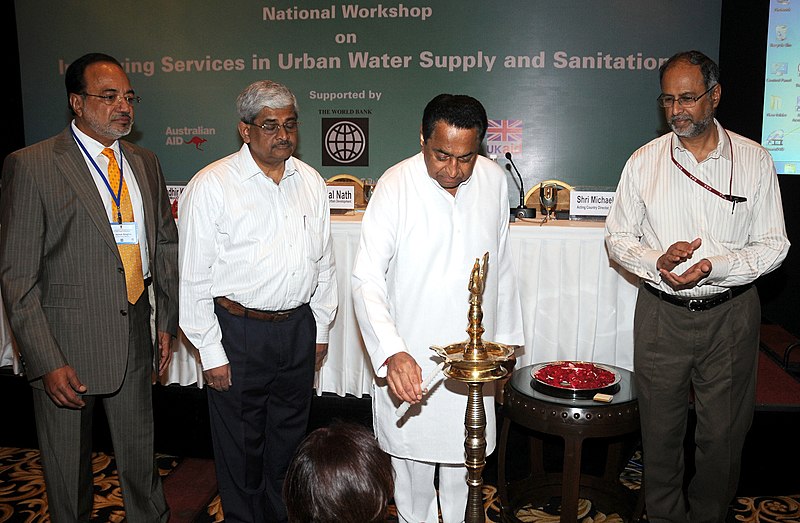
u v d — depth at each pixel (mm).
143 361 2205
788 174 4410
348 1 4695
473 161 1759
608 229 2389
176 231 2326
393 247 1985
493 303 2061
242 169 2107
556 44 4582
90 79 1988
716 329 2160
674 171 2193
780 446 2748
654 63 4535
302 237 2180
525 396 2279
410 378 1496
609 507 2629
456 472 2164
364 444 999
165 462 3066
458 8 4617
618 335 2879
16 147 5117
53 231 1981
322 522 932
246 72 4832
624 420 2201
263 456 2314
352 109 4781
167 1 4832
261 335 2148
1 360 3260
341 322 2992
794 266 4555
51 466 2094
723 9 4434
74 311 2018
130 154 2195
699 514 2330
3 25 5027
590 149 4656
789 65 4301
